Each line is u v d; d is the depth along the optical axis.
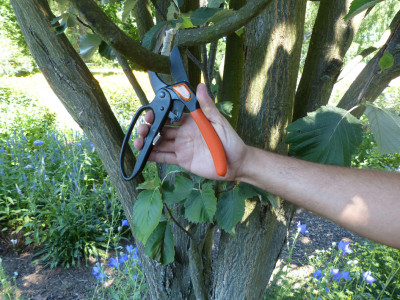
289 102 1.02
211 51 1.07
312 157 0.81
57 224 3.14
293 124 0.83
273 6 0.94
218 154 0.75
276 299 2.06
